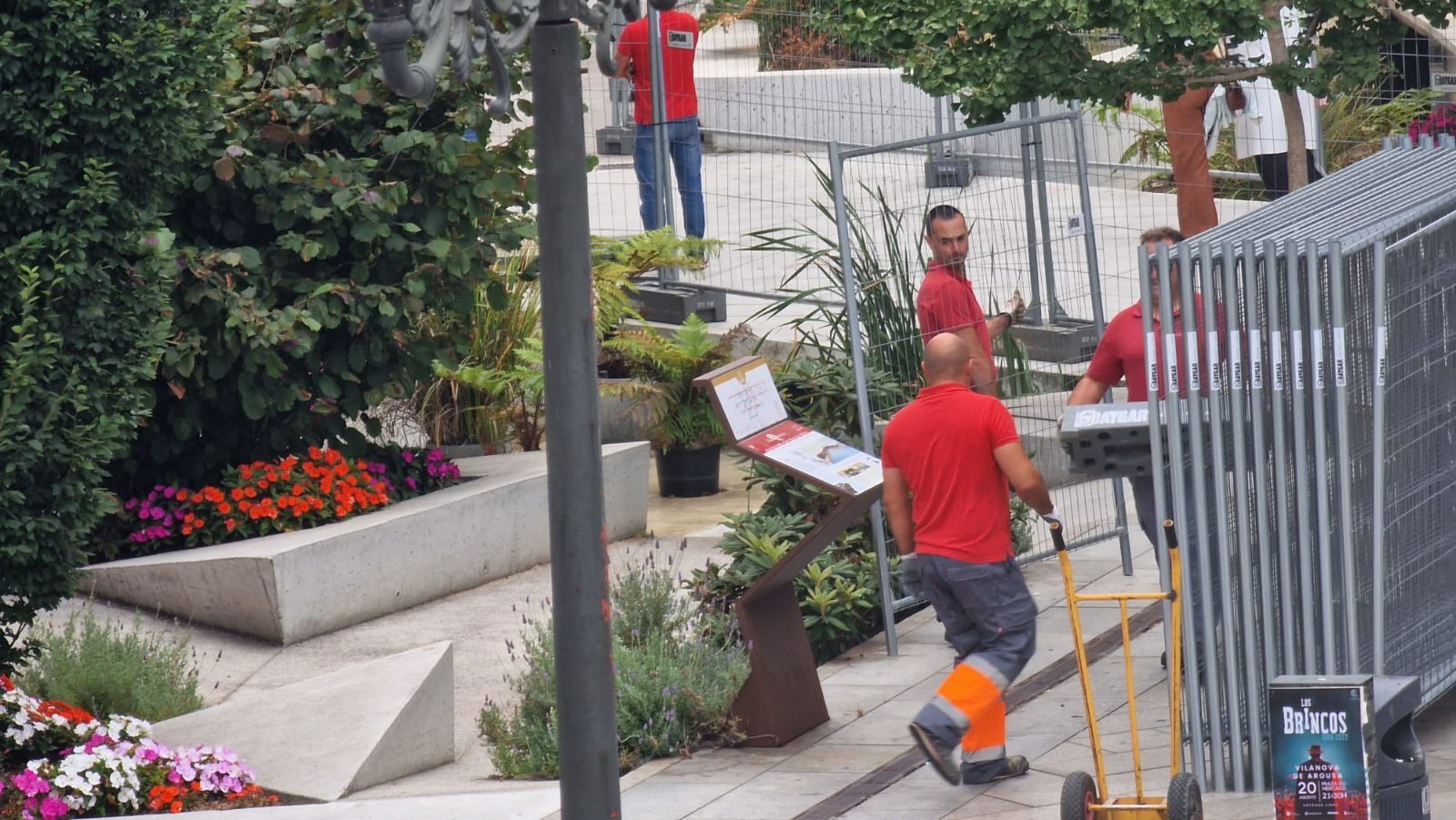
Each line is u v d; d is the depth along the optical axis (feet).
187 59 64.13
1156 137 138.41
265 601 79.10
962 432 56.75
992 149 109.09
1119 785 56.65
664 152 119.55
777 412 66.59
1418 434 58.54
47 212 61.11
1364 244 53.93
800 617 66.23
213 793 59.93
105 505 62.18
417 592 86.48
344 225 88.48
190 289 81.00
